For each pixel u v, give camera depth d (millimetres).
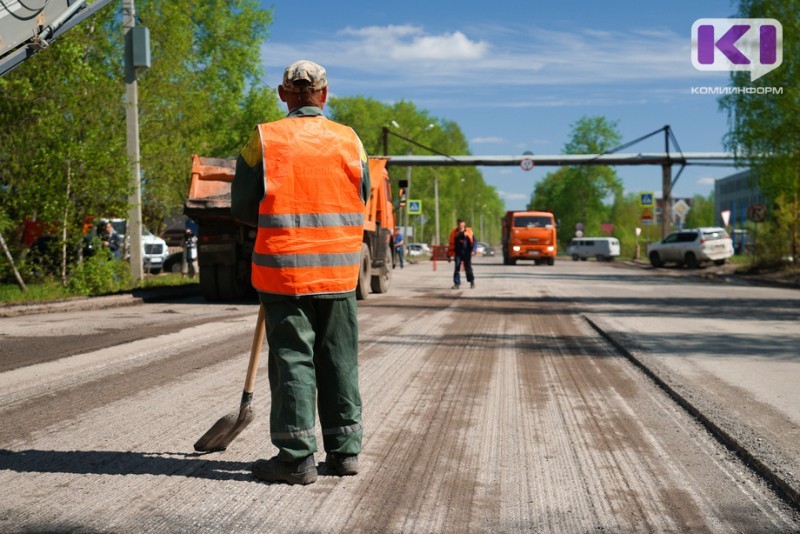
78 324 11297
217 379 6891
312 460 4023
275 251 3877
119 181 16781
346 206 4008
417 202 58062
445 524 3477
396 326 11305
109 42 20078
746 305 16156
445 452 4672
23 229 16891
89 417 5422
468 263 21531
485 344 9555
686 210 52781
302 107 4094
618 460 4562
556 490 3986
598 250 66625
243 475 4125
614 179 93125
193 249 25453
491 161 53344
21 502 3672
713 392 6375
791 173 28828
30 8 11039
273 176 3883
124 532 3307
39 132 16141
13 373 7059
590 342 9961
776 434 4973
